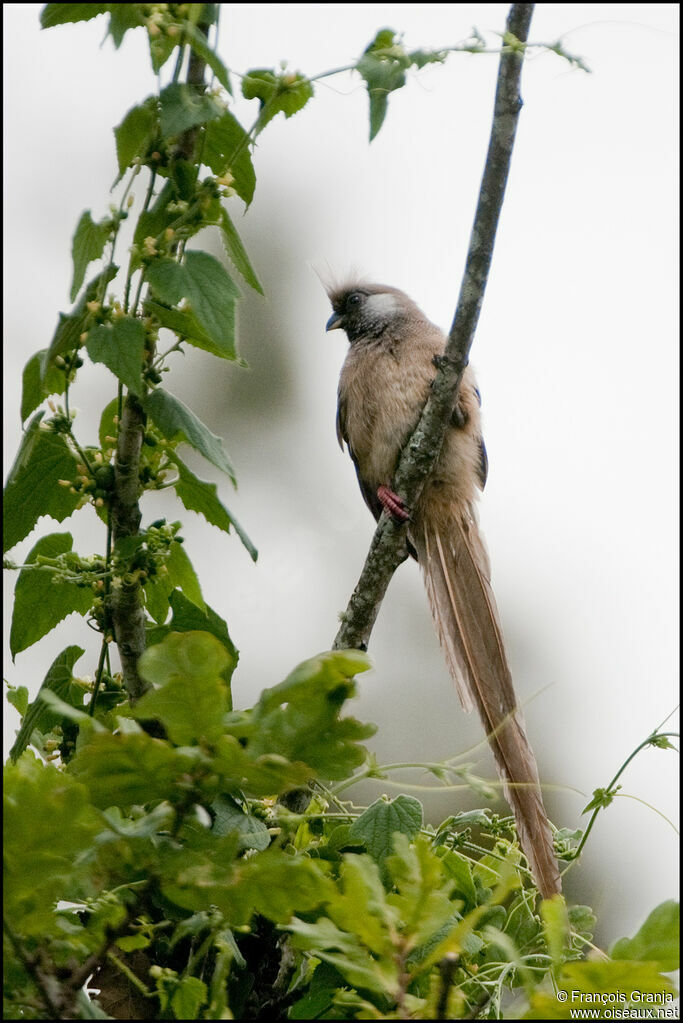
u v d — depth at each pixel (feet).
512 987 16.14
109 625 17.42
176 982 13.94
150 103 17.01
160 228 17.38
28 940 12.51
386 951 11.55
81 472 17.10
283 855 11.53
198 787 11.00
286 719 11.05
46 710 17.28
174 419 16.14
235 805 16.21
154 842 11.30
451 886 12.92
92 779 10.86
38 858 10.69
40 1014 11.76
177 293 15.61
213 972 16.70
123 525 17.24
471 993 16.52
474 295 23.29
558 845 20.47
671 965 11.52
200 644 10.84
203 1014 14.39
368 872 11.69
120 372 15.34
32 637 18.72
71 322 15.97
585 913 17.99
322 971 14.57
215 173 18.66
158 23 15.92
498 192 21.90
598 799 18.45
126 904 12.66
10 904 10.96
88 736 11.07
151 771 10.85
